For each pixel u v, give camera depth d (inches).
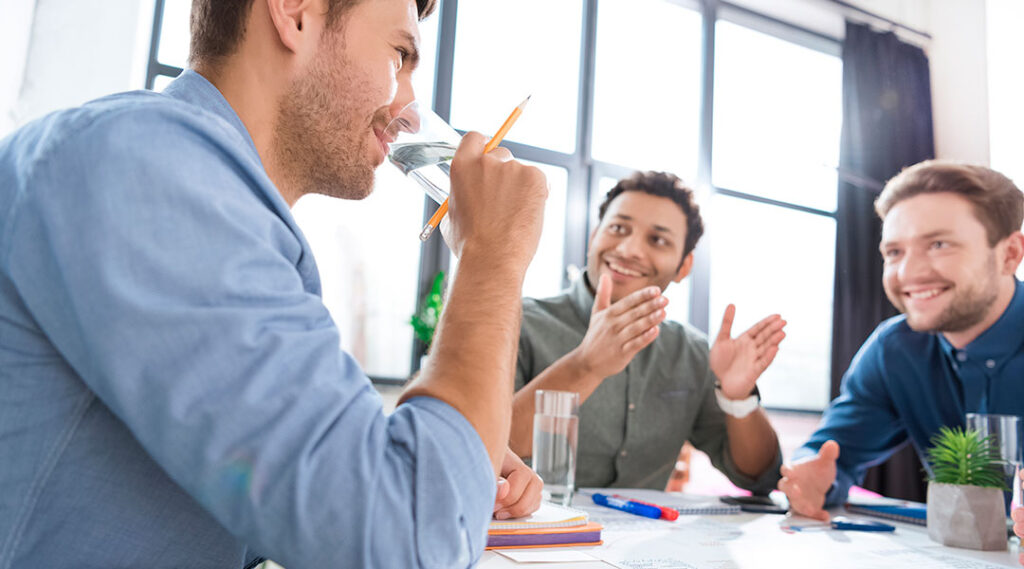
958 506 32.4
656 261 63.8
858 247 163.8
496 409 18.2
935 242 56.0
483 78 146.3
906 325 58.6
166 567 17.6
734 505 42.0
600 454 59.7
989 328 54.1
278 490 14.7
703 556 27.2
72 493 16.3
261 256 16.1
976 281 54.1
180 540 17.6
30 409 16.0
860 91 167.6
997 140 141.0
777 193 167.6
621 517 36.3
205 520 17.8
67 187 15.0
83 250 14.6
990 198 54.9
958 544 32.3
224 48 22.0
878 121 165.9
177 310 14.5
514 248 21.0
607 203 67.4
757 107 170.2
